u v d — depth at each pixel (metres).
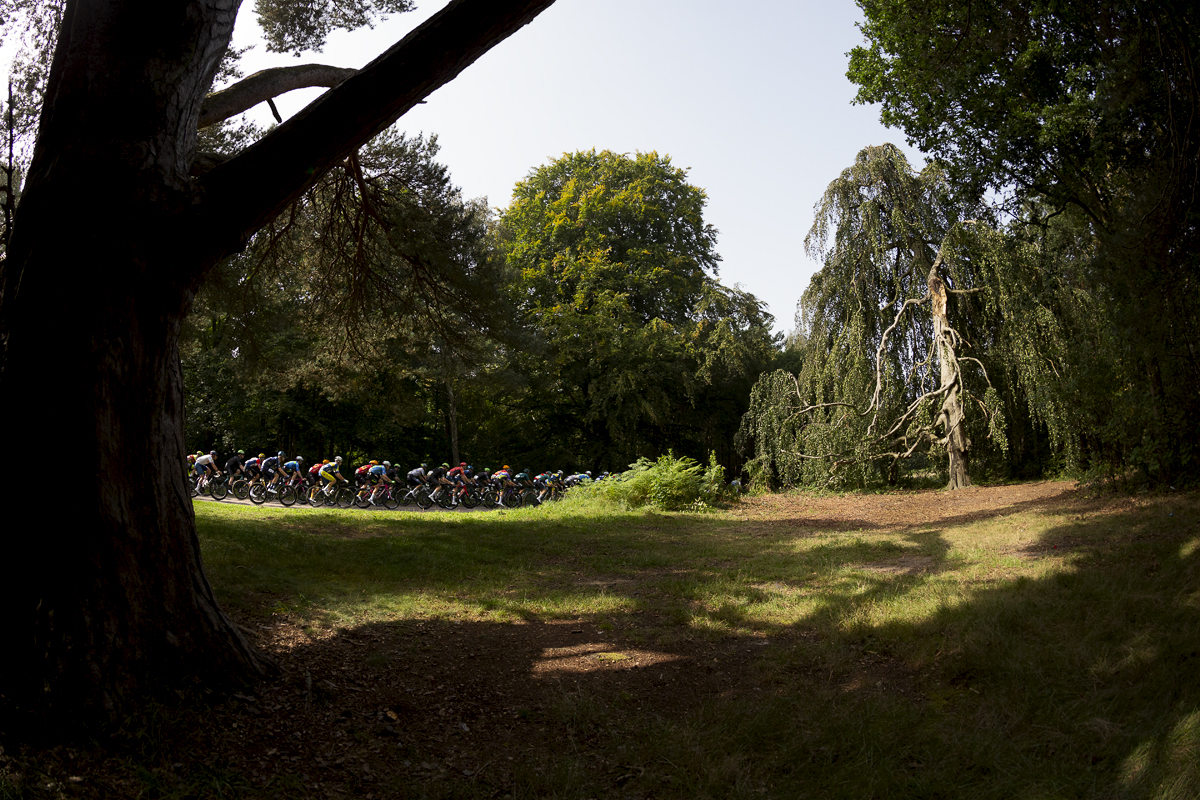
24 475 3.79
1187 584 5.87
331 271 12.21
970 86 11.40
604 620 6.78
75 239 3.99
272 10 9.84
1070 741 3.71
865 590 7.46
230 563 7.78
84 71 4.17
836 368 20.50
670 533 13.54
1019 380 17.45
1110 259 9.98
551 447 33.81
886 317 20.30
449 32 4.45
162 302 4.27
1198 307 9.30
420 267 11.82
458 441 34.47
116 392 4.03
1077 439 15.55
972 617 5.81
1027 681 4.52
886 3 11.57
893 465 20.14
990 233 17.59
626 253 30.53
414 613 6.67
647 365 28.34
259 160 4.35
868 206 20.34
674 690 5.00
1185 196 8.76
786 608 7.08
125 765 3.25
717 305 28.47
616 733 4.28
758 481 22.06
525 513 17.17
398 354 18.95
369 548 9.97
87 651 3.65
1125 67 9.19
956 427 18.62
